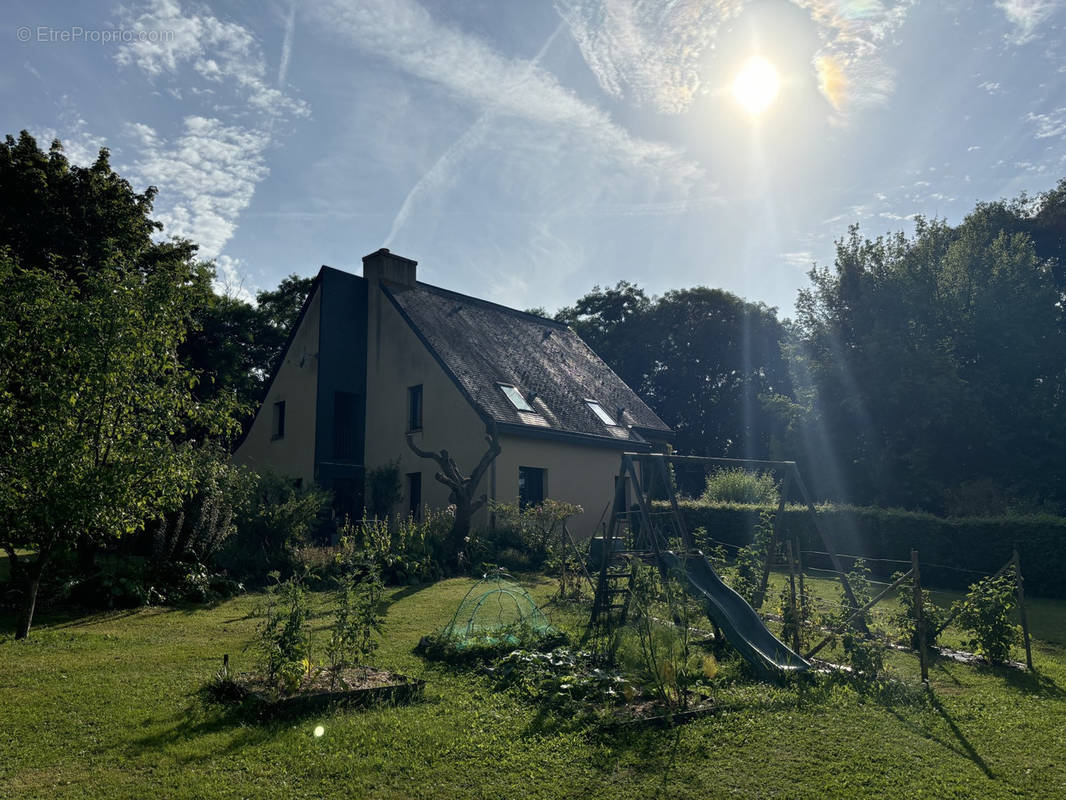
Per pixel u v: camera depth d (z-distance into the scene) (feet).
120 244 74.23
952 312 91.71
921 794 17.31
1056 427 86.28
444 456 58.03
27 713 21.03
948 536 58.49
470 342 79.00
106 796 16.19
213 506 44.88
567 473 73.87
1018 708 24.35
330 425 77.15
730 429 147.74
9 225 67.36
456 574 53.83
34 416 30.71
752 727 21.50
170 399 33.99
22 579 37.22
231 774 17.51
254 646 29.27
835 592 50.34
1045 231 112.37
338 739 19.79
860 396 89.81
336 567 48.26
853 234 100.37
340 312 79.87
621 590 35.68
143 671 25.73
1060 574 53.11
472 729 20.88
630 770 18.39
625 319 149.69
